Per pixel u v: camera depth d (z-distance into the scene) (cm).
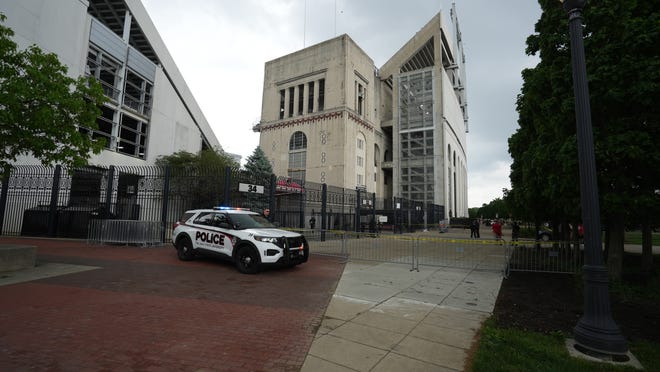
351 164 4625
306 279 825
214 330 457
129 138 3231
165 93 3581
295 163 4919
